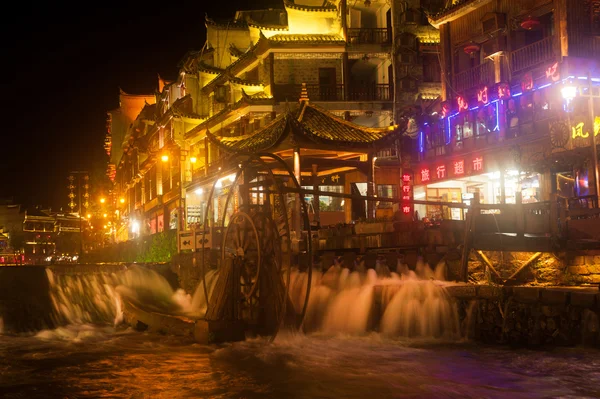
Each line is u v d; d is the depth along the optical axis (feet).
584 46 80.89
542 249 52.29
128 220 226.79
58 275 75.25
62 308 73.56
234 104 121.49
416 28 115.24
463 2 96.73
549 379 37.35
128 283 78.38
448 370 40.52
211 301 53.98
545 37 85.05
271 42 117.08
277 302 52.75
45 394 37.68
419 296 51.29
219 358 46.70
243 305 53.88
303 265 63.16
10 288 72.59
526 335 45.55
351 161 85.30
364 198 54.39
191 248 77.97
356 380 38.93
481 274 55.67
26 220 318.04
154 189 183.93
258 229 53.88
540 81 81.82
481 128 93.81
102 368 44.93
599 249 49.06
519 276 53.31
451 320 49.65
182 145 146.92
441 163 101.14
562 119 77.61
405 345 49.26
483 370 40.04
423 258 57.47
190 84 155.33
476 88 95.04
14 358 49.47
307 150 83.41
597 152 74.38
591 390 35.04
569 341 43.09
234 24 150.51
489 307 47.80
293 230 75.36
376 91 119.44
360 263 58.23
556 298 43.42
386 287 53.01
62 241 332.39
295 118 76.48
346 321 55.62
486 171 91.86
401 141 107.55
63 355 50.57
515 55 88.53
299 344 50.85
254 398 35.70
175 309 66.69
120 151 252.62
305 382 38.86
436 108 103.81
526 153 84.79
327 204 112.16
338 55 120.16
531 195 89.20
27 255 291.38
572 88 76.89
